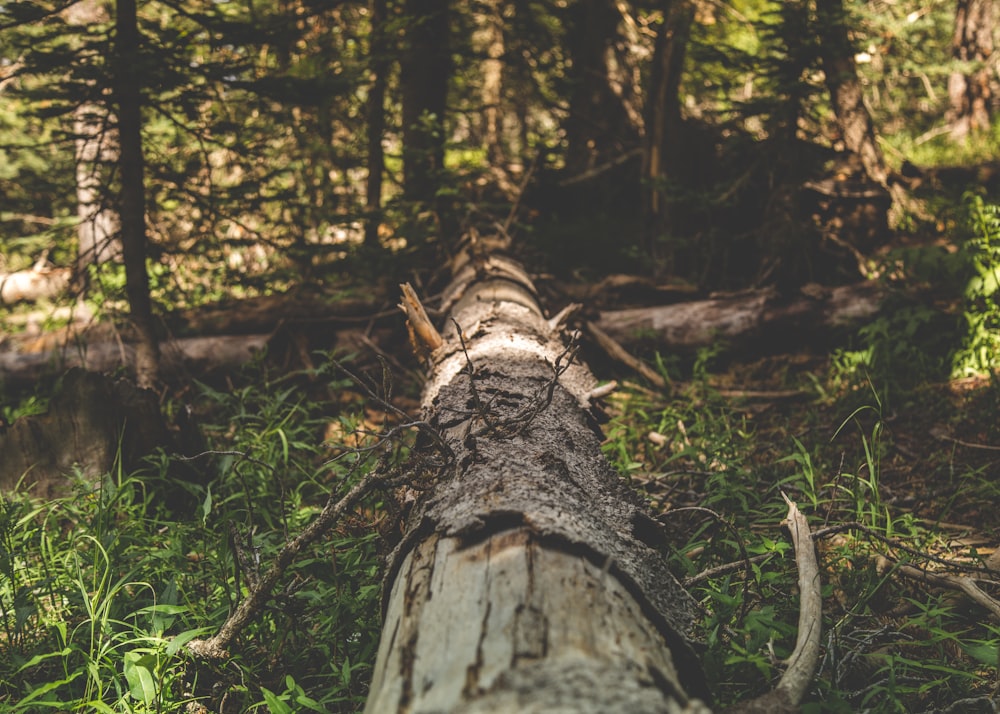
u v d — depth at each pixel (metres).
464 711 1.58
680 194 8.41
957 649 2.91
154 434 4.61
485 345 4.44
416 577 2.26
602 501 2.75
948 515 4.16
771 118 7.56
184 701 2.71
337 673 2.71
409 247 7.81
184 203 6.50
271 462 4.56
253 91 5.80
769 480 4.51
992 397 5.30
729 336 6.93
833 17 7.18
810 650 2.33
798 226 7.51
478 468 2.64
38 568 3.62
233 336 7.20
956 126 15.71
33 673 2.92
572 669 1.65
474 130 12.79
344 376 6.02
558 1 10.87
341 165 8.95
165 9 7.51
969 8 15.43
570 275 8.56
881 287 6.84
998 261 5.84
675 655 2.17
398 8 9.44
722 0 10.76
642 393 6.20
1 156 8.73
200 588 3.36
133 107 5.64
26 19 5.32
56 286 10.03
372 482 2.85
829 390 6.07
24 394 7.16
